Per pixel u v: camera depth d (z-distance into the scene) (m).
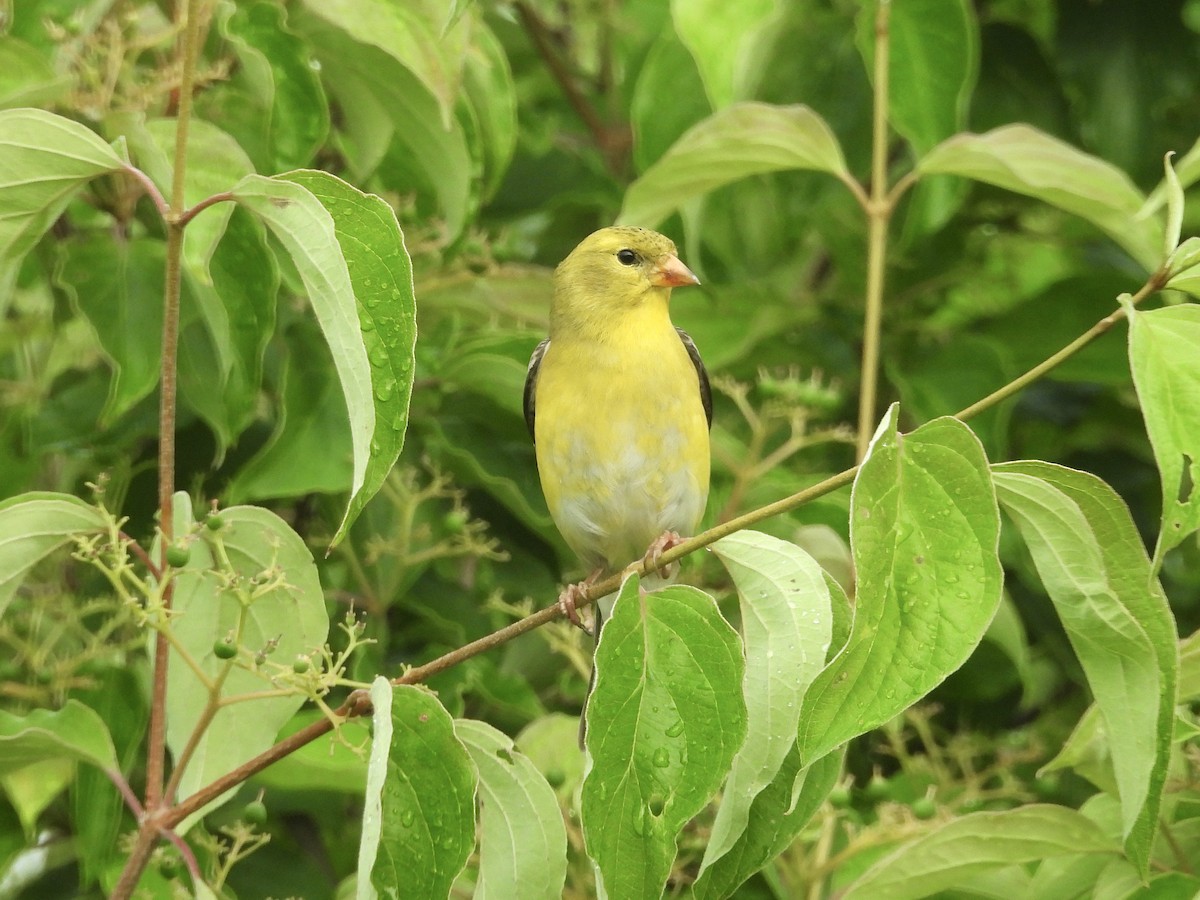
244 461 8.85
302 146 7.59
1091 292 10.08
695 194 8.33
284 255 7.82
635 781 4.78
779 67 10.34
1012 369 10.30
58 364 9.34
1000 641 8.38
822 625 4.98
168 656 6.16
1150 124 10.16
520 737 7.80
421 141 7.96
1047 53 10.76
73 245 7.80
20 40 7.30
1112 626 4.93
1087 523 4.94
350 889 7.25
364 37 7.35
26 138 5.34
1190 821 6.33
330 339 4.77
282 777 7.22
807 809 5.19
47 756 6.01
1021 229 11.00
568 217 11.29
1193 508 4.52
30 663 7.77
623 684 4.84
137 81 8.09
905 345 10.34
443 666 5.60
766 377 9.03
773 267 11.09
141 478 8.80
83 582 8.57
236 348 6.83
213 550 6.09
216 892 6.20
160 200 5.43
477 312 9.38
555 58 11.38
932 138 8.92
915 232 9.17
